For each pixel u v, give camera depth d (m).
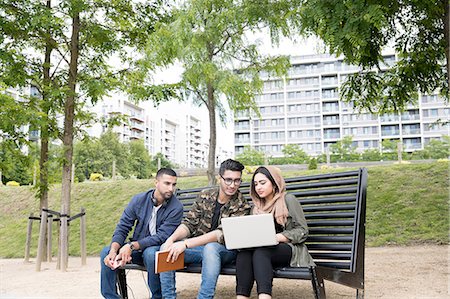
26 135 8.56
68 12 8.16
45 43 9.05
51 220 8.20
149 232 4.29
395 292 4.64
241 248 3.43
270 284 3.29
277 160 61.94
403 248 8.94
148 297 4.91
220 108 9.40
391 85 8.53
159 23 8.48
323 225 4.09
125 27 9.21
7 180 28.22
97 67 9.38
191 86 8.93
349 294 4.58
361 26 5.79
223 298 4.61
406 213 10.88
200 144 141.25
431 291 4.66
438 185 11.83
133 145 55.00
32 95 8.70
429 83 8.53
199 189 5.52
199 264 3.98
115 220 13.60
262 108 83.94
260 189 3.81
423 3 7.36
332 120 80.31
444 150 50.59
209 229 4.12
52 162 8.37
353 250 3.72
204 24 8.52
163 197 4.27
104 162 44.44
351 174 4.02
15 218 15.68
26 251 9.02
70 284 6.09
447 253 7.82
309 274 3.32
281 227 3.77
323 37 6.39
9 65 8.30
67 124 8.70
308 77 82.00
